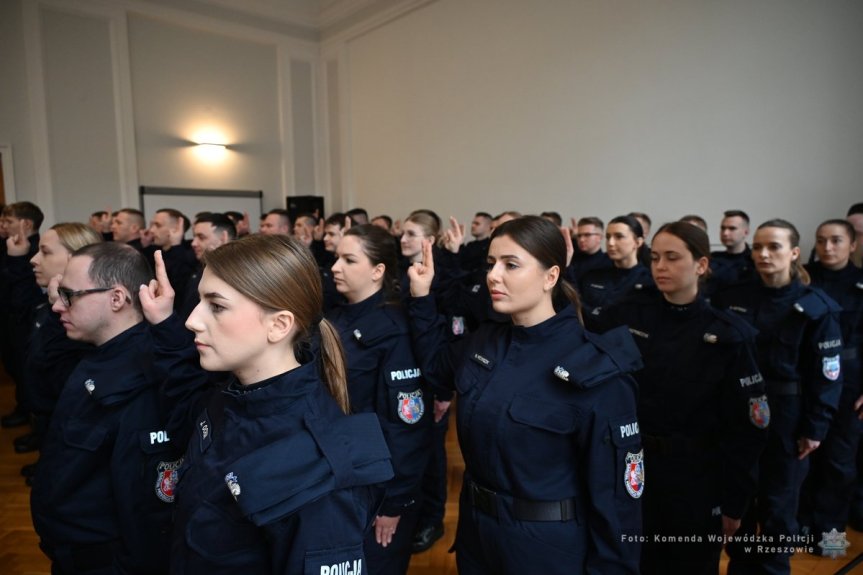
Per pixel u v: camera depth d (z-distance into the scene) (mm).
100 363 1168
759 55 3502
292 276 769
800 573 1931
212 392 1031
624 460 1024
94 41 5824
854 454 2121
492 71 5258
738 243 3303
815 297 1819
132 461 1100
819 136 3283
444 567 2004
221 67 6805
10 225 3137
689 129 3875
